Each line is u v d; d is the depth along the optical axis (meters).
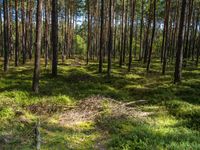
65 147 9.66
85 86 19.97
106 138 10.76
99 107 14.45
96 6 44.69
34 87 17.28
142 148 9.15
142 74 26.98
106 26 45.84
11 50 41.31
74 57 48.28
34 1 41.22
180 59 21.66
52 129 11.43
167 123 12.56
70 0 43.97
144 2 40.84
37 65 17.27
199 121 12.62
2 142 9.59
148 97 17.69
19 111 13.09
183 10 21.31
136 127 11.37
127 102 16.53
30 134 10.42
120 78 23.89
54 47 23.48
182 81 22.05
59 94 16.81
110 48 24.56
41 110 14.03
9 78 22.00
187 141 9.52
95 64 35.41
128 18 51.62
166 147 9.09
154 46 67.06
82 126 12.13
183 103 15.57
